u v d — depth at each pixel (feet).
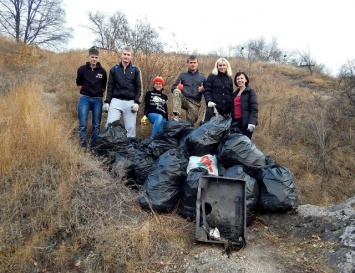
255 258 10.23
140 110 20.70
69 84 27.96
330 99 27.09
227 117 14.99
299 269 9.75
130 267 9.71
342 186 18.13
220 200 11.57
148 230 10.89
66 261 9.98
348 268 9.43
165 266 10.00
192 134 14.12
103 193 12.46
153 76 21.47
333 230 11.11
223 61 17.13
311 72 45.39
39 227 10.72
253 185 12.28
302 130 22.30
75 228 10.84
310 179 18.20
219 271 9.47
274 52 104.99
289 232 11.73
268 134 21.58
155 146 14.64
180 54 26.25
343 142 21.74
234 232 11.05
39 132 13.14
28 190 11.51
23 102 16.02
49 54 48.67
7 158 11.94
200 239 10.49
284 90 32.01
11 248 10.00
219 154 13.58
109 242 10.38
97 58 16.98
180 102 18.15
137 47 22.95
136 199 12.74
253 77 36.47
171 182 12.45
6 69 33.24
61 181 12.10
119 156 14.58
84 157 13.94
